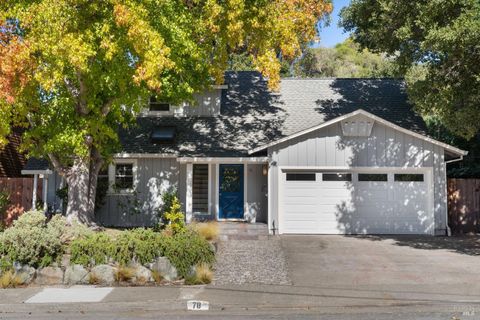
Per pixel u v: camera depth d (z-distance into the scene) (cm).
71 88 1353
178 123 1997
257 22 1298
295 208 1719
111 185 1873
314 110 2033
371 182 1728
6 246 1070
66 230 1199
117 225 1861
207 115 2034
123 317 831
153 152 1806
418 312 845
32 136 1365
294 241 1547
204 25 1297
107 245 1085
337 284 1027
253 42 1362
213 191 1906
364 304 877
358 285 1016
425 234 1709
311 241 1549
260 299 911
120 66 1193
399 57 1697
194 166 1916
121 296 942
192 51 1267
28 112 1316
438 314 830
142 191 1869
